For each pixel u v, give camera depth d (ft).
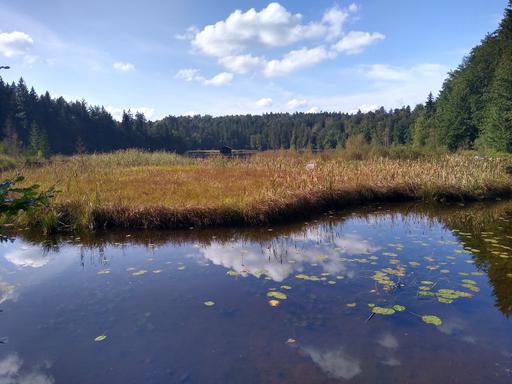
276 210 28.81
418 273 18.15
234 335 12.54
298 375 10.43
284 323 13.30
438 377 10.31
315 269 18.80
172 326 13.19
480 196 40.91
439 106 153.28
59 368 10.87
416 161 62.90
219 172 48.70
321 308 14.43
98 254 21.68
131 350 11.75
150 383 10.18
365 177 41.68
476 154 81.61
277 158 69.36
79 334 12.74
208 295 15.74
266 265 19.51
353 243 23.88
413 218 32.19
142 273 18.43
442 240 24.53
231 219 27.50
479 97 115.85
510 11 104.17
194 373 10.58
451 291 15.80
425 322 13.28
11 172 40.06
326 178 39.45
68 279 17.76
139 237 25.02
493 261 19.94
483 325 13.11
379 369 10.66
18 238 24.86
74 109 222.69
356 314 13.93
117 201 28.58
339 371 10.59
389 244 23.52
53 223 25.98
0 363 11.12
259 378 10.32
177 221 26.91
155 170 51.98
